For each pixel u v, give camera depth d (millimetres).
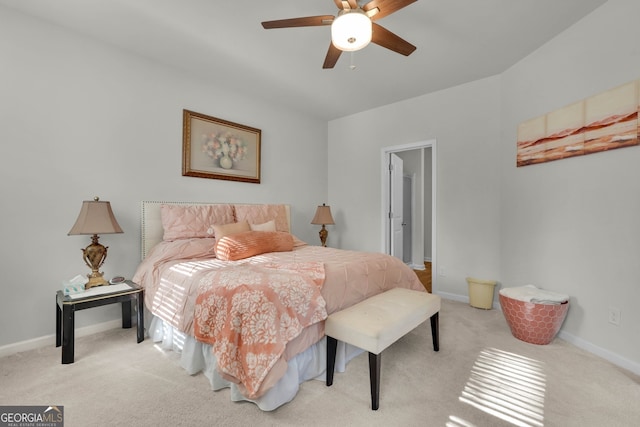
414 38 2479
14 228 2121
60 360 1992
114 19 2234
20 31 2137
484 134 3244
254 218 3359
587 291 2172
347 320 1663
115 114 2596
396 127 3982
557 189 2438
